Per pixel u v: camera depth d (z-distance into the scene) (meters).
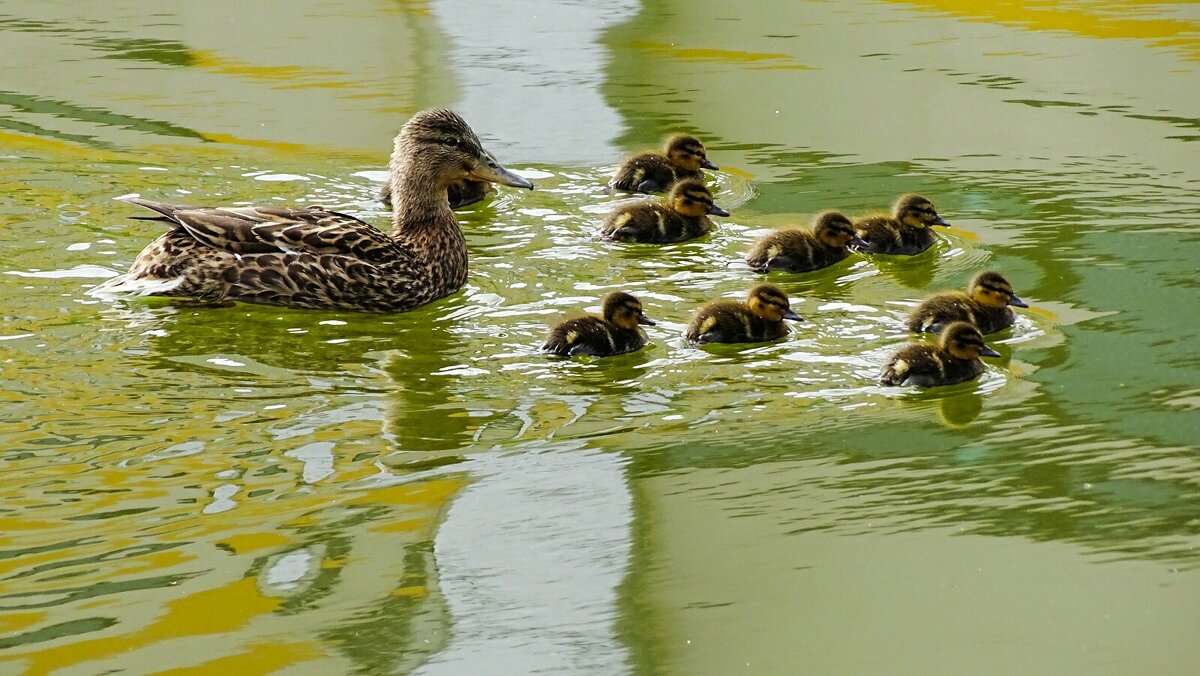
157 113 16.14
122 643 7.14
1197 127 15.74
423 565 7.89
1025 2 21.39
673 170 14.40
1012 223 13.30
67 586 7.52
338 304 11.35
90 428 9.09
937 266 12.54
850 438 9.36
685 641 7.39
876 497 8.67
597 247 12.95
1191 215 13.27
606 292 11.89
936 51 18.88
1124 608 7.65
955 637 7.43
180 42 19.05
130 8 20.86
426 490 8.58
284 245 11.34
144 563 7.73
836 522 8.42
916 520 8.44
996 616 7.61
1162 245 12.62
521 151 15.28
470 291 11.93
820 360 10.54
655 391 9.98
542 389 9.98
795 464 9.02
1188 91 17.02
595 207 13.92
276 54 18.56
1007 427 9.52
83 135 15.32
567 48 19.03
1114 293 11.70
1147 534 8.27
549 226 13.45
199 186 13.97
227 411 9.42
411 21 20.39
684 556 8.08
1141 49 18.84
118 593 7.49
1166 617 7.58
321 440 9.09
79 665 6.96
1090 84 17.39
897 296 11.85
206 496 8.38
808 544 8.23
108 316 10.91
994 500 8.65
